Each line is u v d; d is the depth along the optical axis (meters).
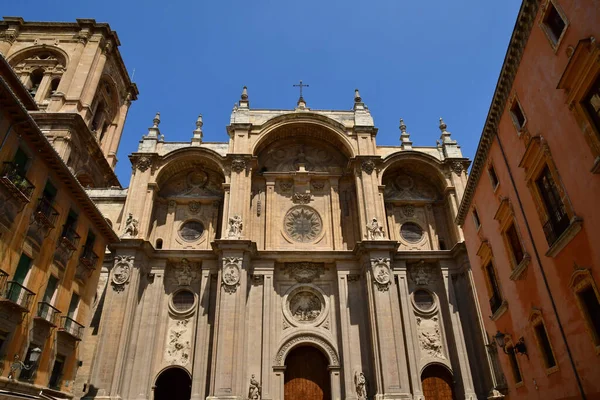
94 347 31.72
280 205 38.81
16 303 18.44
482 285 25.83
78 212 25.09
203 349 31.20
